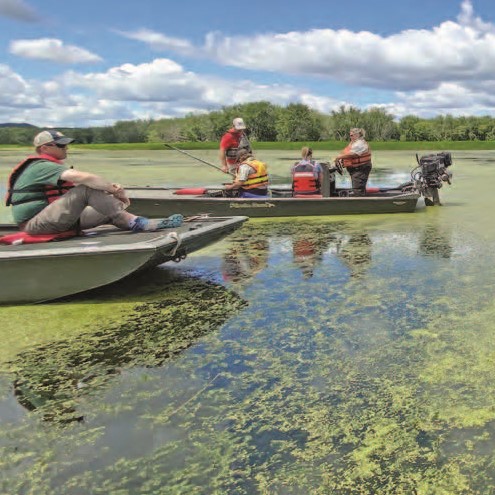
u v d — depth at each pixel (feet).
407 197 22.80
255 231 19.29
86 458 5.80
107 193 12.08
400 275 12.87
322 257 14.97
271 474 5.50
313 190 23.22
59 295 10.75
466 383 7.36
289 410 6.73
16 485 5.39
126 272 10.51
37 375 7.79
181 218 12.31
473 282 12.14
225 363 8.11
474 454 5.73
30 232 11.62
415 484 5.29
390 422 6.42
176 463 5.70
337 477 5.43
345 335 9.14
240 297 11.32
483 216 21.98
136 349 8.65
